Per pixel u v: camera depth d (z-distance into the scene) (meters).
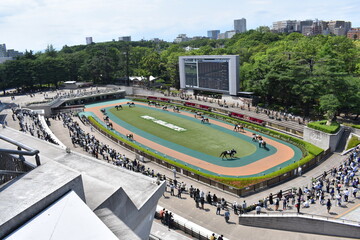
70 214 11.27
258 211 33.75
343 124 64.25
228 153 55.62
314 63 73.38
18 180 13.18
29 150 14.38
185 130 74.75
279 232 30.88
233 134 69.88
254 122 75.62
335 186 38.53
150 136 71.75
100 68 143.25
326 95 61.72
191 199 38.59
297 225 30.53
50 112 97.12
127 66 145.75
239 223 32.81
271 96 89.12
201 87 98.62
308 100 73.19
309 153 54.69
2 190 12.35
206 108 91.38
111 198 15.27
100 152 56.44
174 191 41.06
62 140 65.38
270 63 81.38
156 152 61.22
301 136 64.00
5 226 10.25
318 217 29.44
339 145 57.53
